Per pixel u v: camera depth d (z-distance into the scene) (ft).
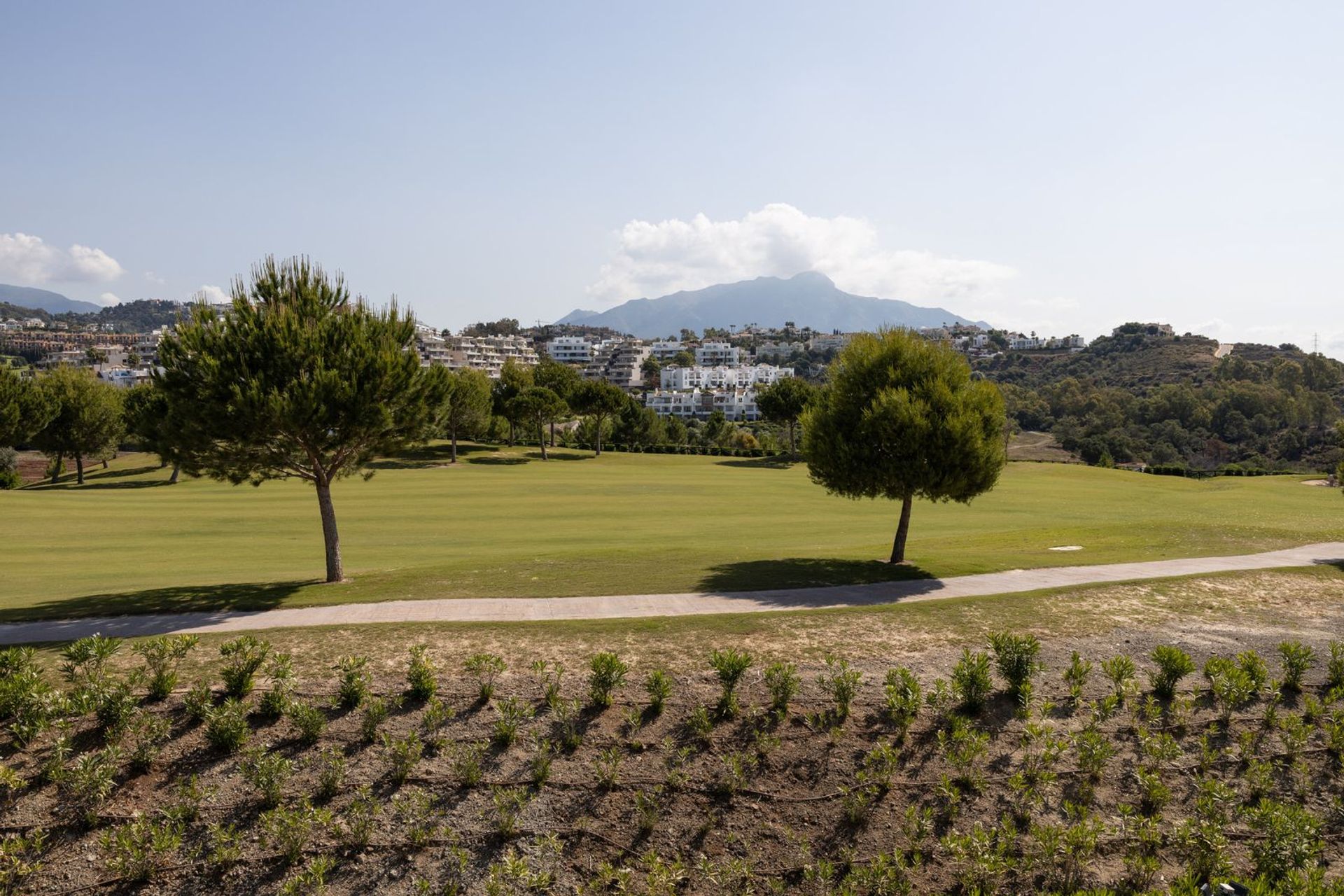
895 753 31.86
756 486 174.60
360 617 47.19
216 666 36.50
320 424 55.88
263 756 29.43
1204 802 29.66
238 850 26.43
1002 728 33.86
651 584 58.54
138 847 25.72
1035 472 214.07
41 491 153.58
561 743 31.63
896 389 67.10
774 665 35.42
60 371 191.52
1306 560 69.15
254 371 54.60
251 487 165.78
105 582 64.85
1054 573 63.16
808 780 30.60
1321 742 34.27
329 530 62.49
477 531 103.50
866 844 28.19
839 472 68.85
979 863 26.35
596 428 298.56
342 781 29.30
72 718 30.99
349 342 57.88
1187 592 54.75
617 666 34.45
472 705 33.71
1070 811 29.60
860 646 41.65
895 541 70.18
